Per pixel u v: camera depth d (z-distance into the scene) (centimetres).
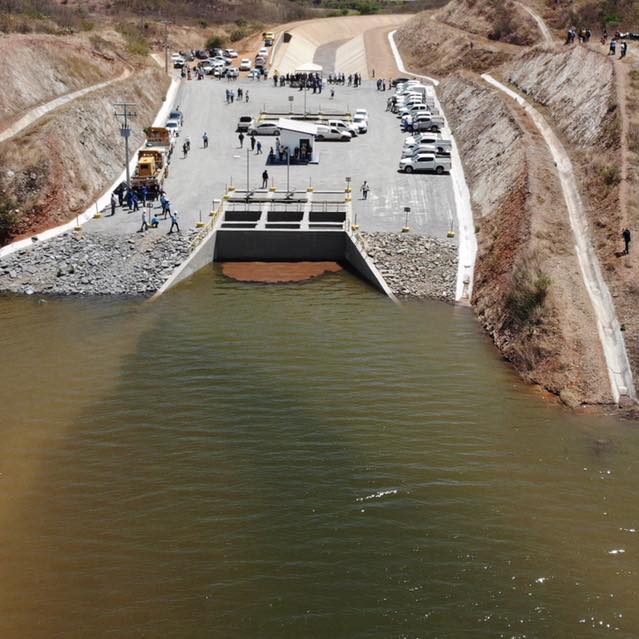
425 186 7519
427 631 2719
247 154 8369
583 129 7175
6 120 7488
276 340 5012
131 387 4391
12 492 3472
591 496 3484
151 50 13650
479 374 4631
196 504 3384
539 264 5284
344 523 3262
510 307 5116
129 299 5700
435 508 3369
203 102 10231
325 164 8119
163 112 9769
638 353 4581
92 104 8225
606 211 5853
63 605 2839
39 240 6431
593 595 2898
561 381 4469
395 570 3003
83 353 4825
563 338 4691
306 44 16362
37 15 12525
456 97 10000
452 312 5547
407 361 4762
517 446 3869
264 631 2714
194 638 2688
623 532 3247
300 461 3691
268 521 3272
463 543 3156
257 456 3728
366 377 4534
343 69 14275
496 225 6338
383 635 2698
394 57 13700
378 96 10875
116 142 8206
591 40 10662
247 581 2942
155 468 3638
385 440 3878
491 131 8069
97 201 7131
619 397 4344
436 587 2920
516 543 3164
